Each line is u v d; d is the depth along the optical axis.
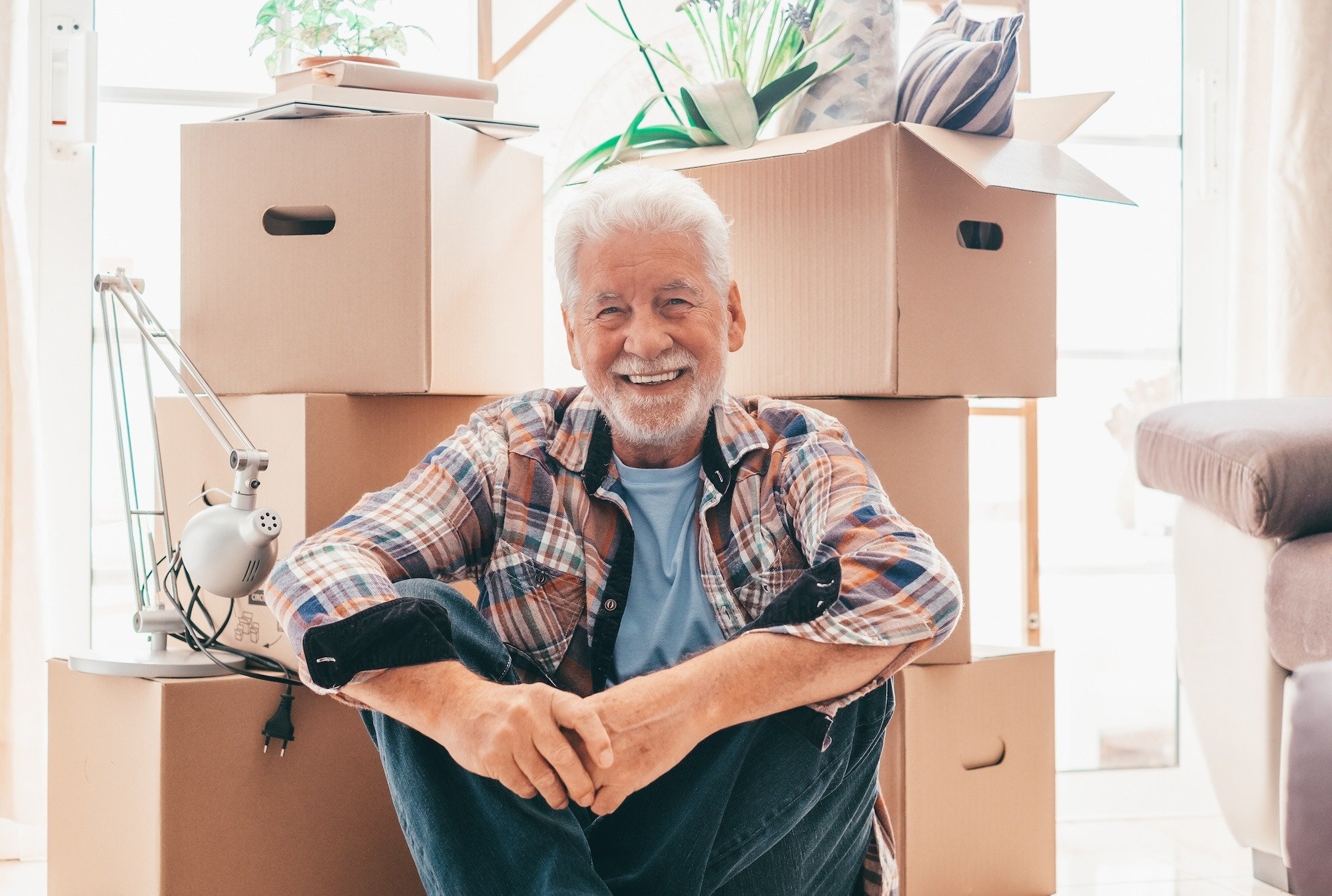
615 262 1.13
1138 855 1.95
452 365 1.50
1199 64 2.44
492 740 0.90
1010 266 1.56
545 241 2.04
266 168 1.49
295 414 1.43
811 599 0.98
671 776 1.00
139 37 2.16
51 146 2.08
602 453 1.18
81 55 2.07
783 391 1.54
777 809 1.00
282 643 1.42
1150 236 2.44
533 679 1.18
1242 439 1.70
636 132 1.63
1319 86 2.17
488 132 1.59
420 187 1.44
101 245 2.14
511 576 1.17
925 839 1.53
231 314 1.51
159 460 1.57
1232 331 2.30
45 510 1.91
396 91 1.54
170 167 2.18
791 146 1.46
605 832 1.01
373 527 1.11
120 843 1.39
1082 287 2.42
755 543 1.16
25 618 1.87
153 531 1.64
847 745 1.03
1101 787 2.31
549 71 2.09
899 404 1.52
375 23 2.12
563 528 1.17
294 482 1.44
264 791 1.37
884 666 1.00
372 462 1.49
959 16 1.62
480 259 1.56
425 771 0.98
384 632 0.96
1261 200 2.27
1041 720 1.65
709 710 0.94
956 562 1.56
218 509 1.40
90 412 2.11
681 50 1.87
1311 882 1.36
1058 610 2.40
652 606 1.18
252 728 1.37
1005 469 2.35
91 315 2.12
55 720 1.51
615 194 1.14
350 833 1.43
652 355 1.12
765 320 1.55
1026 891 1.63
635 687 0.94
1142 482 1.95
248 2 2.21
